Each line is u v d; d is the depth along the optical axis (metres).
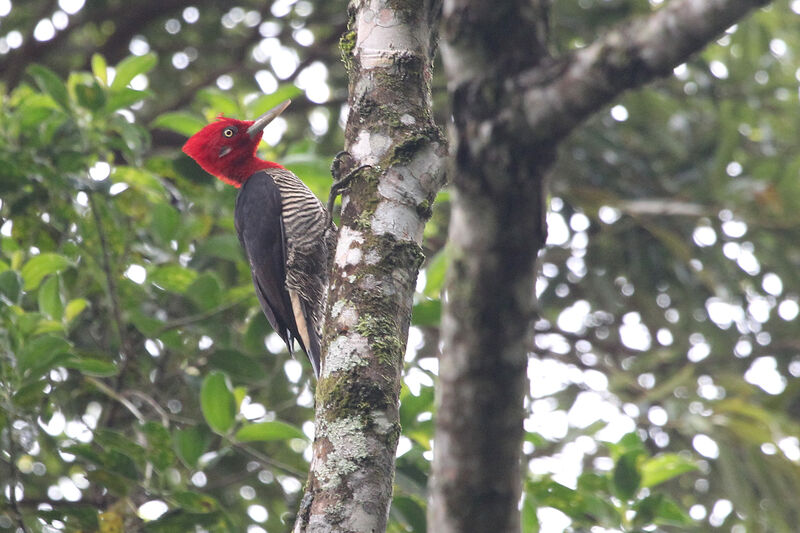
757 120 16.25
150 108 18.52
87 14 17.66
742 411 12.91
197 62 19.03
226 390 9.41
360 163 6.55
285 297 11.09
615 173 15.38
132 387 10.99
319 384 6.05
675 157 15.55
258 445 11.88
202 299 10.62
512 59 5.34
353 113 6.75
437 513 5.65
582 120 5.21
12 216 10.53
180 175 11.87
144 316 10.43
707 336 15.84
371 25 6.87
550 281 16.47
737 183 14.39
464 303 5.47
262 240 11.08
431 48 7.05
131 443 9.22
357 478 5.60
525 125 5.21
